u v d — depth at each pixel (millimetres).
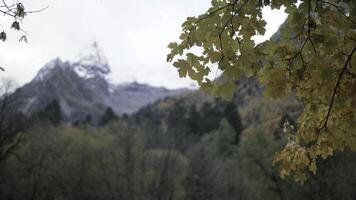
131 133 51031
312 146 3783
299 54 3418
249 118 99500
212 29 3615
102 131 63406
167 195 48375
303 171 3832
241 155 34875
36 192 46156
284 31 3496
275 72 3443
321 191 27406
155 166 50750
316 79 3303
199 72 3611
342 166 27109
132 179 48000
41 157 47031
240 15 3555
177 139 60312
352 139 3605
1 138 34094
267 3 3490
